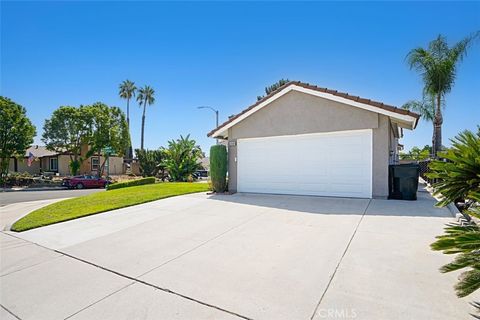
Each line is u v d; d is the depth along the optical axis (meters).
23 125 26.84
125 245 4.97
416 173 8.31
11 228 6.75
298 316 2.55
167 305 2.88
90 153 32.28
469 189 3.03
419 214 6.41
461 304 2.62
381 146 8.54
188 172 23.00
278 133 10.20
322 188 9.51
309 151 9.74
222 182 11.27
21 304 3.05
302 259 3.92
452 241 2.33
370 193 8.73
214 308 2.77
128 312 2.78
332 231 5.22
